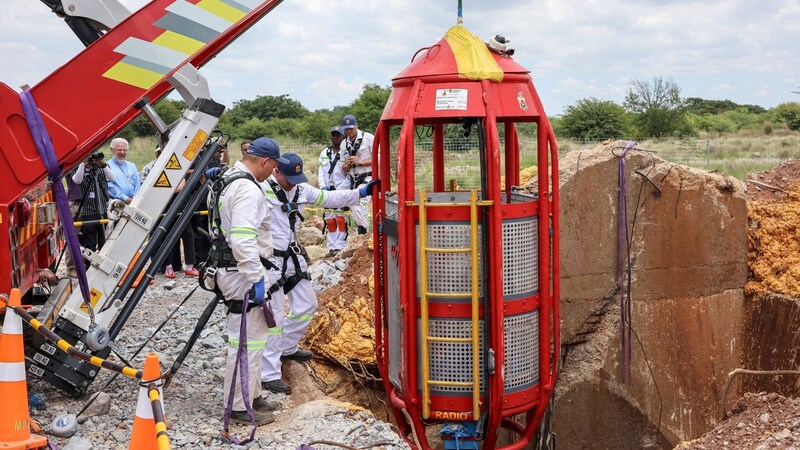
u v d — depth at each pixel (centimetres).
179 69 661
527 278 568
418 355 564
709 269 893
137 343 870
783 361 895
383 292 632
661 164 849
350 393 802
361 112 4684
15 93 592
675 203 862
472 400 556
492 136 528
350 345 802
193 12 625
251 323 640
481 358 553
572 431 845
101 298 661
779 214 948
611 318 848
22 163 596
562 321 829
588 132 4106
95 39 677
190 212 686
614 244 841
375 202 624
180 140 676
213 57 734
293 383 777
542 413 591
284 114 6494
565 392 834
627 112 4422
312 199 726
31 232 713
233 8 632
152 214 670
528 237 566
